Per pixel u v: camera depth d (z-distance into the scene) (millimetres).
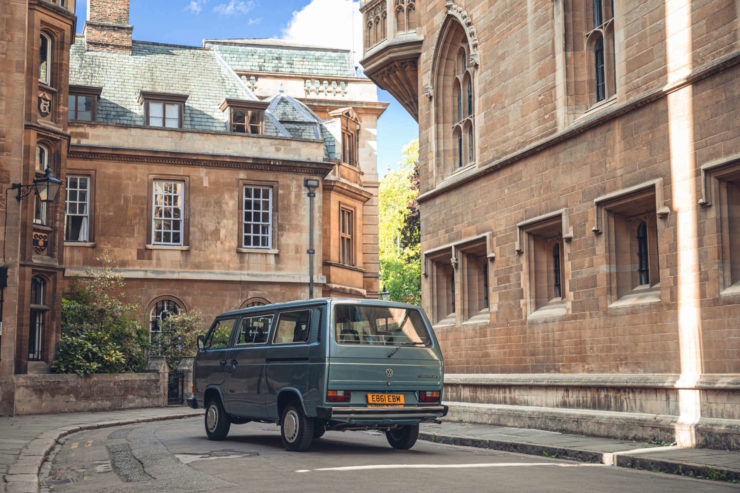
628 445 11953
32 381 20938
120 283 27391
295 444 11383
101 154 31000
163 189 31875
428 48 21328
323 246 35719
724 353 11836
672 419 12172
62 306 24844
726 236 12039
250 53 46031
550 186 16062
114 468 10195
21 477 9227
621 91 14227
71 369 22344
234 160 32469
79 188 30953
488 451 12484
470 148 20312
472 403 18109
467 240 19094
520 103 17281
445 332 20219
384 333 11531
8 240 20359
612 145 14336
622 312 13945
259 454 11000
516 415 15508
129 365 25031
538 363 16344
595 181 14742
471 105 20422
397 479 8430
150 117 32844
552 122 16156
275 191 33188
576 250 15227
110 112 32688
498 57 18203
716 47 12180
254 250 32594
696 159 12445
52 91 23234
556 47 16031
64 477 9758
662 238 13047
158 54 35469
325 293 35188
